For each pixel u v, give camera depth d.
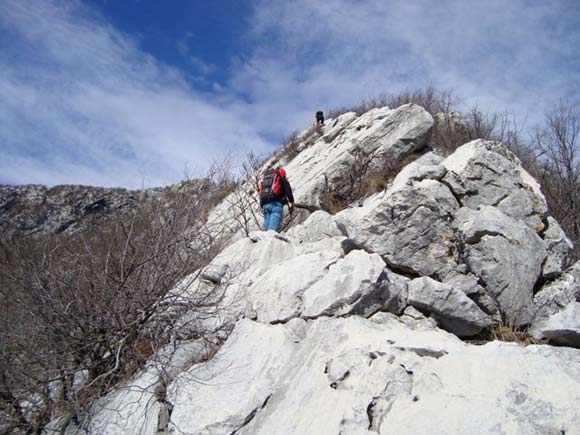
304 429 3.11
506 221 4.87
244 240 5.81
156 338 4.27
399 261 4.87
